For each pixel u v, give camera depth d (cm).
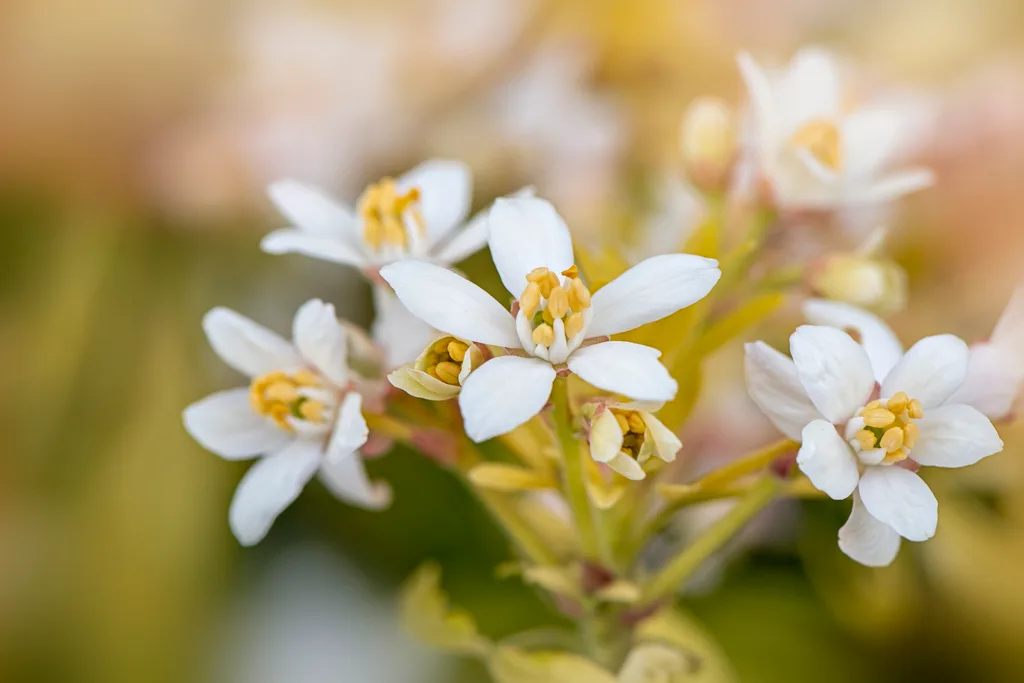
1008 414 26
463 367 24
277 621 33
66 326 36
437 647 28
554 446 26
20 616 33
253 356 26
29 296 37
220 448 26
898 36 40
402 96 38
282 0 40
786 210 28
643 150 38
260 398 26
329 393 26
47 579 33
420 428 26
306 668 33
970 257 33
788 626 32
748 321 26
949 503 32
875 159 29
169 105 38
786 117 28
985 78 35
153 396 36
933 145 33
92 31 38
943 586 32
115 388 36
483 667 32
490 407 24
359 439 25
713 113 28
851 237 33
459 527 33
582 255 26
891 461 25
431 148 38
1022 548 32
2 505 34
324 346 26
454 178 28
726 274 27
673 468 28
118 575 33
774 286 28
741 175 29
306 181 38
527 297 24
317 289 36
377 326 27
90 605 33
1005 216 33
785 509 32
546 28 40
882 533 25
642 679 27
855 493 25
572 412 25
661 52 40
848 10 42
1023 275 33
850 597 32
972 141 33
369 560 33
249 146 37
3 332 36
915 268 33
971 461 25
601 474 26
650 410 24
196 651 33
